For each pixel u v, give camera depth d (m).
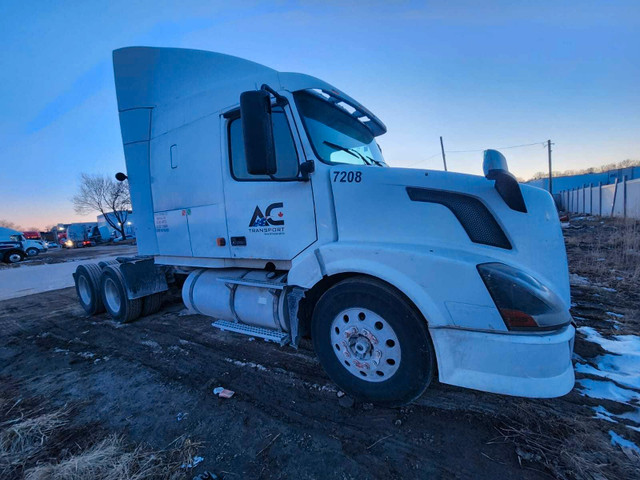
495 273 1.78
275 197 2.68
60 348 3.98
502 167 1.98
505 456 1.76
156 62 3.73
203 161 3.20
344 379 2.31
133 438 2.10
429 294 1.91
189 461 1.85
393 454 1.84
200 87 3.33
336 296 2.28
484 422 2.05
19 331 4.95
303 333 2.62
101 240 43.72
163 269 4.77
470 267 1.81
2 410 2.56
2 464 1.93
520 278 1.78
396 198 2.17
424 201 2.09
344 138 2.98
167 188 3.63
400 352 2.03
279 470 1.77
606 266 6.32
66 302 7.05
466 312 1.83
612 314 3.81
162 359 3.38
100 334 4.41
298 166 2.49
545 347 1.70
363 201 2.27
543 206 2.06
